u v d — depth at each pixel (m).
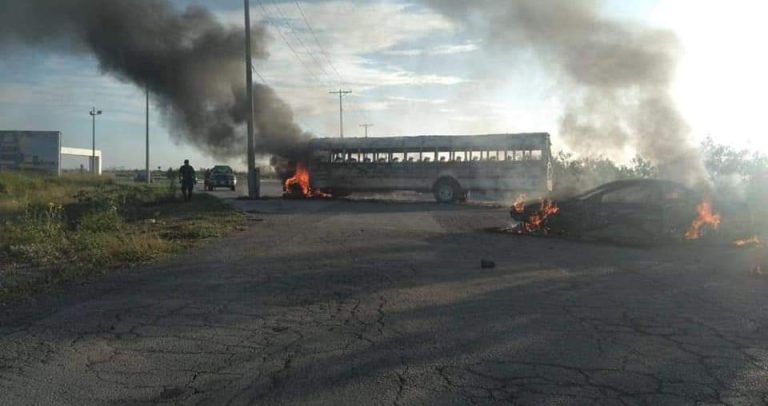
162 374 5.81
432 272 10.83
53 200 26.73
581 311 8.13
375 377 5.69
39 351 6.46
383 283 9.87
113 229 16.06
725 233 15.50
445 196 31.34
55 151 60.69
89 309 8.18
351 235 15.96
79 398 5.26
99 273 10.74
